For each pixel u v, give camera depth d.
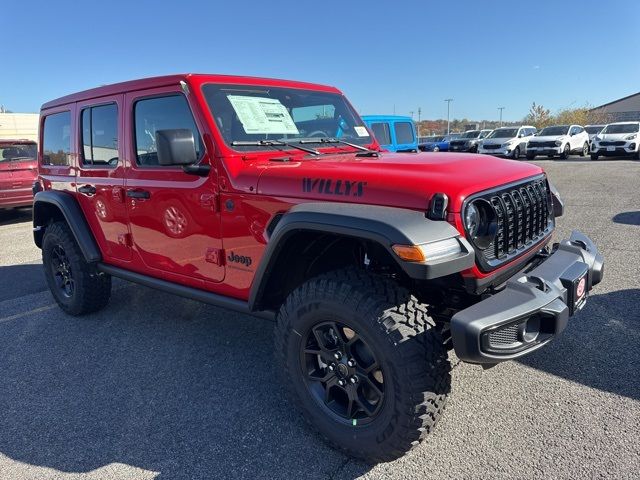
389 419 2.20
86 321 4.40
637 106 53.41
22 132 22.42
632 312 3.94
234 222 2.83
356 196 2.32
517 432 2.55
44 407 3.02
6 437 2.72
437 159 2.74
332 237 2.60
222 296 3.07
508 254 2.46
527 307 2.12
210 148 2.88
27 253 7.34
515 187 2.58
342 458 2.45
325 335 2.46
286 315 2.52
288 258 2.63
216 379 3.27
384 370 2.18
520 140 24.50
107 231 3.87
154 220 3.36
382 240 2.06
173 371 3.40
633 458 2.31
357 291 2.24
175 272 3.34
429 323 2.24
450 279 2.35
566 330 3.67
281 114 3.28
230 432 2.69
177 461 2.47
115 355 3.69
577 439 2.46
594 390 2.89
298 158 3.03
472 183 2.26
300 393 2.55
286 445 2.56
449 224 2.12
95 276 4.27
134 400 3.05
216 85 3.06
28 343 3.98
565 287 2.43
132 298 4.96
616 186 12.02
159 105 3.19
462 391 2.95
